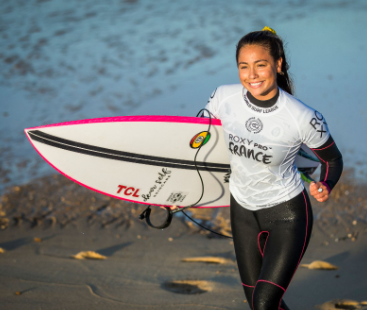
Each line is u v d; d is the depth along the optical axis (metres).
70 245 15.02
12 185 19.55
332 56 35.75
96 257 14.23
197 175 11.01
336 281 12.50
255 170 8.38
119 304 11.44
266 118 8.00
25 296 11.82
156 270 13.31
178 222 16.53
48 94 29.64
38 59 36.31
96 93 29.62
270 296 7.51
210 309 11.13
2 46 39.31
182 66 34.31
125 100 28.30
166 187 11.12
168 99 28.20
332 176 8.30
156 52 37.66
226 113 8.62
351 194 18.09
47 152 10.29
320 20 47.16
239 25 45.31
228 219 16.67
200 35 42.06
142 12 50.44
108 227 16.30
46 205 17.94
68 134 10.16
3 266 13.51
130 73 33.19
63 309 11.22
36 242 15.20
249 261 8.55
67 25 45.72
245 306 11.23
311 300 11.62
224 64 34.34
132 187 11.05
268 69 7.59
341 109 26.05
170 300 11.62
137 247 14.85
